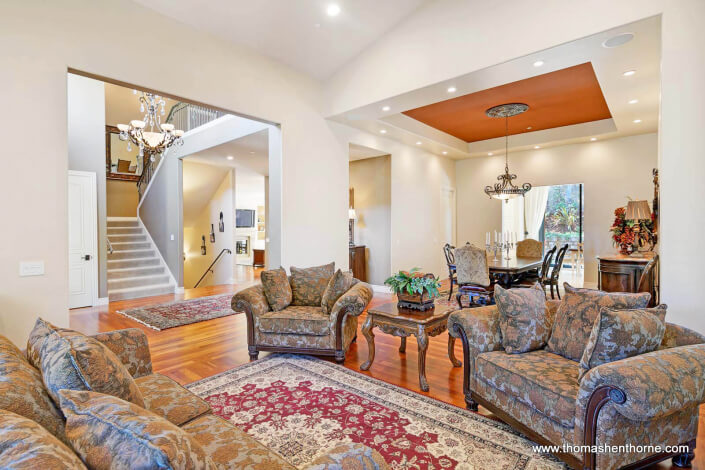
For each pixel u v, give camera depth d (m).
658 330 1.82
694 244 2.67
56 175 3.07
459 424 2.29
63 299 3.10
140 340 2.11
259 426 2.28
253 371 3.17
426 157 7.98
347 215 5.94
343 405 2.55
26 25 2.94
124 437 0.80
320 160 5.49
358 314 3.24
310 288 3.92
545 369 2.03
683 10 2.76
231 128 5.96
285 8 3.99
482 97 5.44
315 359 3.49
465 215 8.95
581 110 6.03
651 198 6.53
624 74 3.95
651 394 1.46
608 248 6.92
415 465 1.89
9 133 2.85
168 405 1.68
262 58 4.74
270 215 5.19
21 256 2.90
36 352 1.37
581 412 1.67
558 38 3.34
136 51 3.58
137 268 7.17
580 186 7.25
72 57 3.17
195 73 4.05
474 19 3.87
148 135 5.37
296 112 5.15
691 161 2.70
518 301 2.37
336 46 4.77
